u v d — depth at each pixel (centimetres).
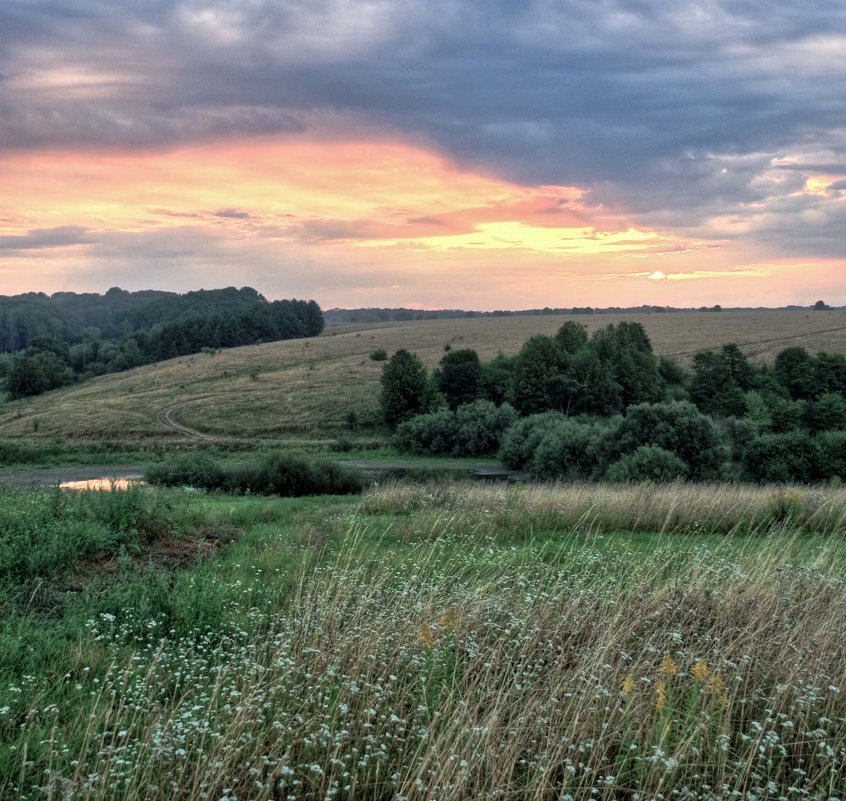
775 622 686
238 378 11450
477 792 443
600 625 664
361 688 563
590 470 4491
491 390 8625
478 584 800
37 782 443
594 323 17250
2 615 723
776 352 11119
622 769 478
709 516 1365
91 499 1163
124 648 657
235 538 1220
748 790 463
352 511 1595
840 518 1224
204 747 483
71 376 13412
